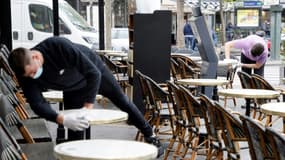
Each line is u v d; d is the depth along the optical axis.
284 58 11.98
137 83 7.07
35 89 3.60
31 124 4.75
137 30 7.16
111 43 12.69
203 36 7.56
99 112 3.64
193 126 4.72
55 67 3.66
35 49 3.65
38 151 3.80
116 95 4.62
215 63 7.62
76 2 12.32
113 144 2.85
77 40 11.12
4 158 3.16
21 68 3.45
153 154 2.64
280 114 4.03
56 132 6.18
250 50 8.39
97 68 3.97
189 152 5.43
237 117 3.90
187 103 4.61
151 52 7.18
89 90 3.80
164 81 7.20
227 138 3.79
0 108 4.14
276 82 10.49
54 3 9.68
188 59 9.42
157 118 5.68
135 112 4.84
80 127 3.29
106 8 12.39
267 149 2.81
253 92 5.40
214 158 4.85
